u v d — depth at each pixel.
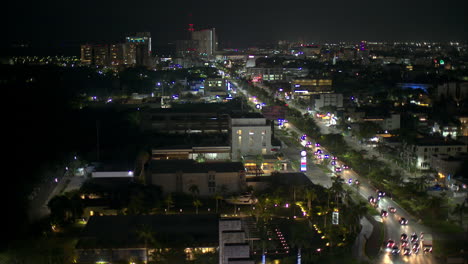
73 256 197.50
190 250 196.00
